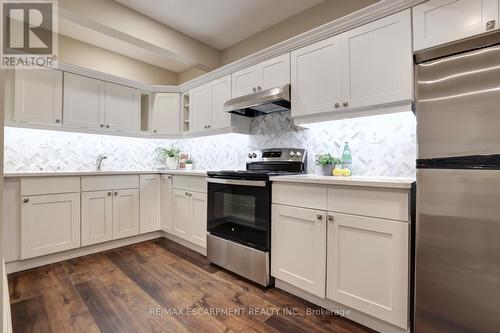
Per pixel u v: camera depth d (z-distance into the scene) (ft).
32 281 6.77
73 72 9.57
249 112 9.31
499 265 3.66
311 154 7.98
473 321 3.86
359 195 4.98
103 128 10.32
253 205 6.81
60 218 8.04
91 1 7.35
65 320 5.15
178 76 13.88
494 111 3.70
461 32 4.67
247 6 8.25
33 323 5.04
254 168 8.95
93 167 10.69
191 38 10.05
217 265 7.90
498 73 3.69
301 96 7.01
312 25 8.34
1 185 1.90
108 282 6.75
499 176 3.66
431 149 4.19
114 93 10.67
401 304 4.49
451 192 4.02
